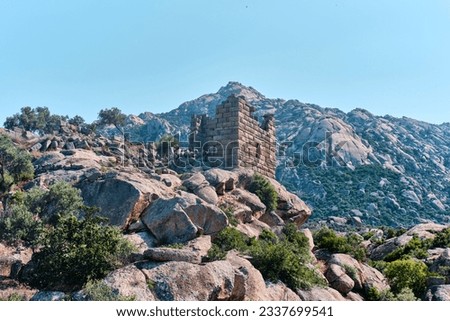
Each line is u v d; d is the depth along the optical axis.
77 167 42.12
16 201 34.91
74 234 26.50
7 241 29.75
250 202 43.47
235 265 28.73
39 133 107.00
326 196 184.00
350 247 45.84
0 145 41.09
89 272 24.80
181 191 38.75
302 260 34.19
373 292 37.69
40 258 26.33
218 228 34.50
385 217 173.25
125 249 26.69
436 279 38.75
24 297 23.33
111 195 34.91
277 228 42.50
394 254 53.66
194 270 24.20
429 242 54.25
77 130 65.00
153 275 23.69
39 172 42.44
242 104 52.62
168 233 32.59
